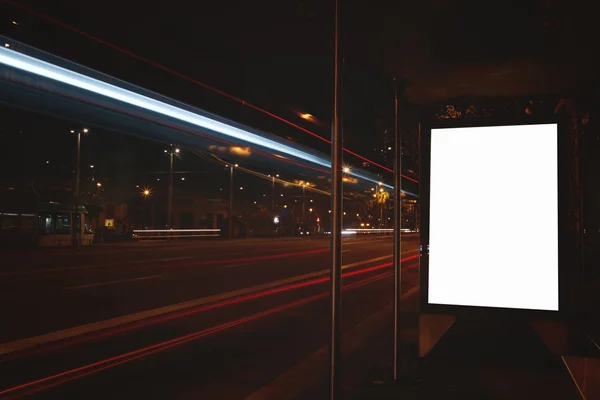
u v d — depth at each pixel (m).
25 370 7.04
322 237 79.94
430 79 5.68
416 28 4.71
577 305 5.46
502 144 5.64
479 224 5.70
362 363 6.68
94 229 52.12
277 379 6.39
